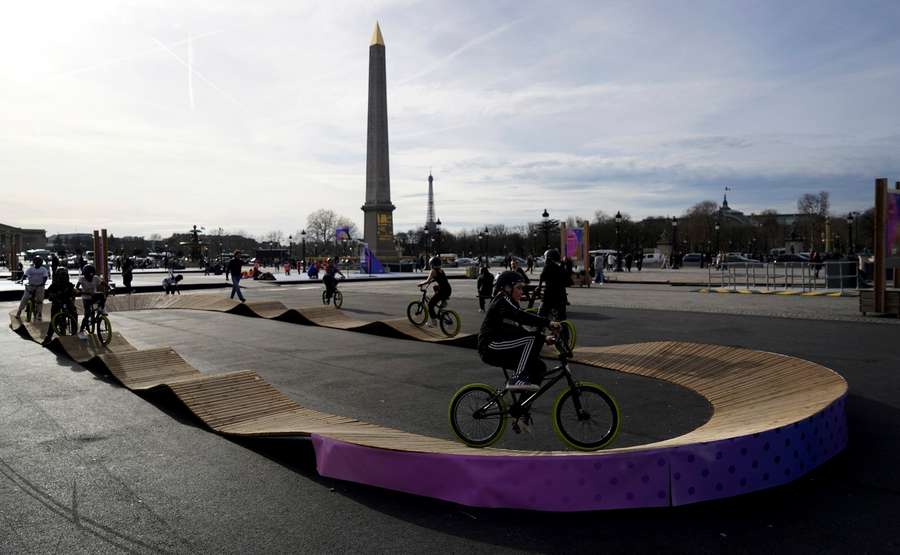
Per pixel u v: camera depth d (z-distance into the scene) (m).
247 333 15.88
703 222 120.88
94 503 5.14
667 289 31.34
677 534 4.46
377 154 53.34
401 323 16.03
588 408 6.13
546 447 6.37
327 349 13.16
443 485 5.13
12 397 8.98
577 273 33.88
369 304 24.95
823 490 5.20
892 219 17.22
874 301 17.30
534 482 4.91
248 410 7.80
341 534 4.54
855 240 119.75
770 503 4.96
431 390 9.23
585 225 33.91
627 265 54.34
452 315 15.05
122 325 18.03
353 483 5.55
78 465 6.07
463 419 6.41
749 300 23.59
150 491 5.39
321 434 5.93
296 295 30.80
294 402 8.15
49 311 22.69
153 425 7.49
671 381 9.52
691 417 7.52
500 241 146.75
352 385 9.59
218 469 5.95
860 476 5.48
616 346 11.93
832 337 13.56
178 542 4.44
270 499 5.20
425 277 50.34
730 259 67.25
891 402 7.95
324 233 139.00
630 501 4.87
